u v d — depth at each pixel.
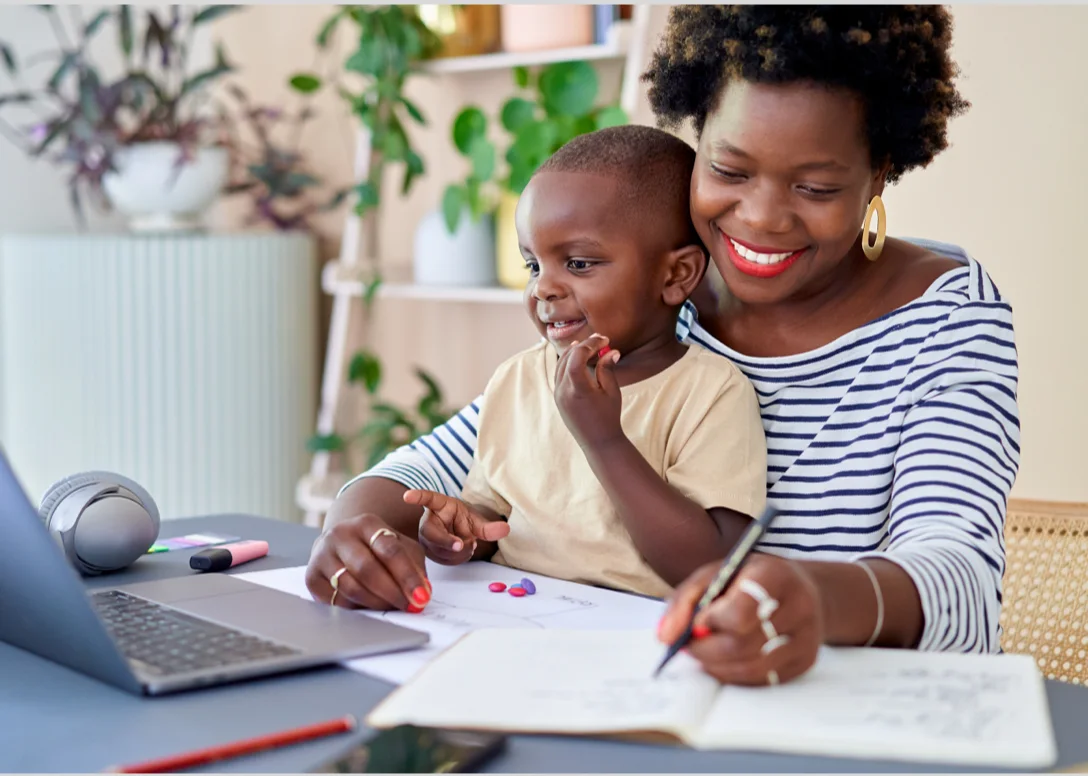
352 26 2.56
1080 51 1.46
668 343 1.01
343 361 2.41
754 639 0.63
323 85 2.44
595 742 0.61
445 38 2.23
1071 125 1.48
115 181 2.45
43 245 2.41
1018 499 1.21
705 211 0.93
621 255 0.96
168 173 2.41
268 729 0.63
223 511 2.48
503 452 1.02
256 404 2.49
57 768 0.58
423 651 0.74
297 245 2.53
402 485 1.01
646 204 0.97
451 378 2.46
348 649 0.72
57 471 2.45
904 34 0.88
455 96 2.37
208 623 0.77
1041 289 1.51
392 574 0.82
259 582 0.92
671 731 0.59
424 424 2.28
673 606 0.66
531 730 0.60
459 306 2.43
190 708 0.66
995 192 1.53
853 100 0.88
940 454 0.88
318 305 2.71
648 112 1.90
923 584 0.74
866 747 0.58
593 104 2.01
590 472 0.96
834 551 0.96
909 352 0.96
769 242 0.91
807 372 0.99
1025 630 1.18
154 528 0.99
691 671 0.66
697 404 0.95
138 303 2.39
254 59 2.74
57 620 0.70
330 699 0.67
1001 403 0.92
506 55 2.10
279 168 2.53
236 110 2.75
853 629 0.70
